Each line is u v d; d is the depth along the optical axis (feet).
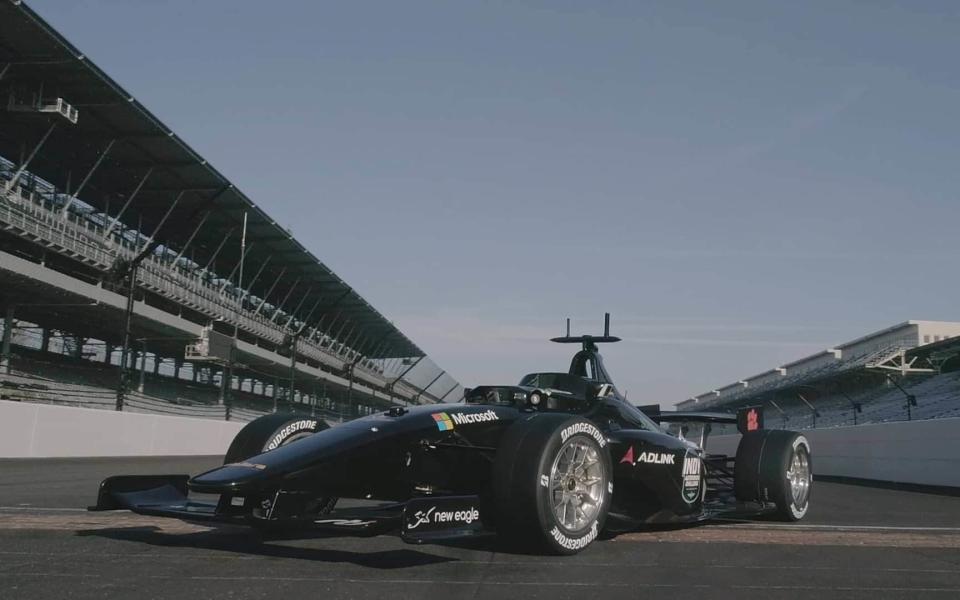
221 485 12.68
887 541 16.55
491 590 10.87
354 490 14.25
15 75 76.89
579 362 24.16
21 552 13.23
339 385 168.96
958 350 147.54
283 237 128.06
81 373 107.86
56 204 101.24
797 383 181.37
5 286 82.43
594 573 12.30
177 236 129.18
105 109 84.17
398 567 12.51
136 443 64.13
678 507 18.40
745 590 11.27
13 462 46.01
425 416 15.20
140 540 14.84
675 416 23.38
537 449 13.53
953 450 37.09
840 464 49.37
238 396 156.15
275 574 11.68
